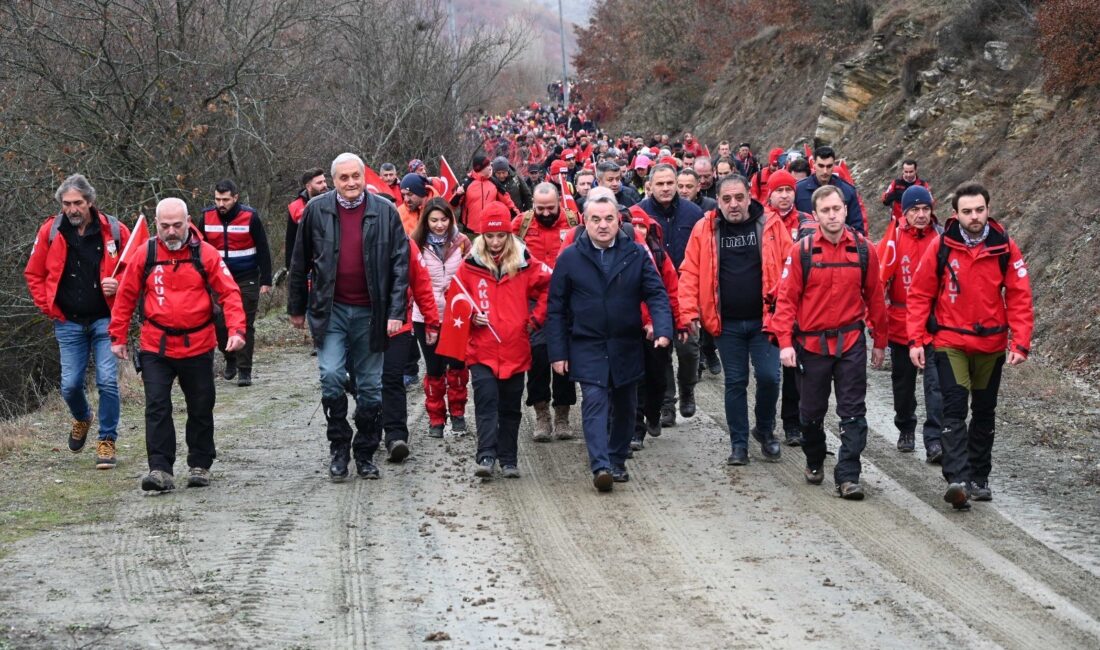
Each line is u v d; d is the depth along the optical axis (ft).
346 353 27.12
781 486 26.78
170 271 25.95
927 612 18.71
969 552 21.79
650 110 164.14
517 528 23.66
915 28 93.20
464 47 91.71
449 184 44.11
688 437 31.99
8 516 24.20
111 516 24.34
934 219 29.66
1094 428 32.35
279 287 65.21
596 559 21.66
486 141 110.93
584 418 26.40
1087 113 60.70
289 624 18.34
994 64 74.54
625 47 179.63
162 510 24.80
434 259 32.63
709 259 28.32
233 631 17.90
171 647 17.22
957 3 83.87
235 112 62.64
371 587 20.11
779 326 26.02
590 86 185.88
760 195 46.24
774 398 28.91
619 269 26.14
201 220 40.47
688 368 33.12
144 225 28.43
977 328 24.40
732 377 28.71
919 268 24.98
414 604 19.31
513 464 27.76
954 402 24.59
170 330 26.14
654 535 23.12
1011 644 17.35
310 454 30.40
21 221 52.60
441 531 23.44
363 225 26.35
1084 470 27.99
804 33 119.44
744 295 28.19
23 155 53.42
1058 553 21.75
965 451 24.50
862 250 25.76
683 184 35.17
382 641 17.69
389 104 83.97
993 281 24.34
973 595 19.49
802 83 121.80
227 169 66.44
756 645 17.40
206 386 26.68
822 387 26.14
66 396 28.73
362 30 82.28
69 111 59.47
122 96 59.36
